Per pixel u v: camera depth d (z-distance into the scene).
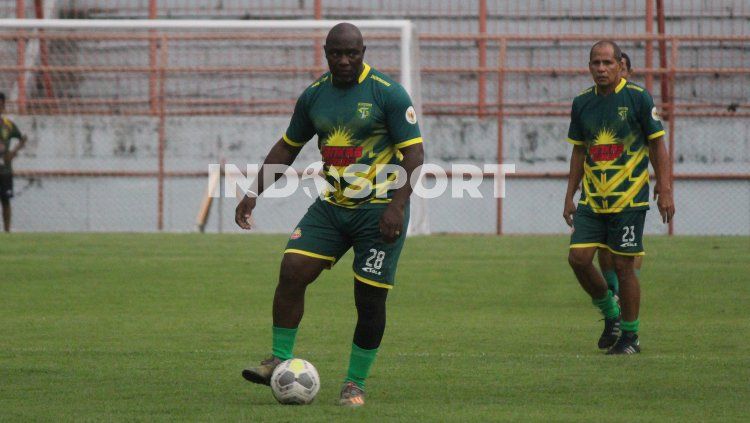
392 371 24.08
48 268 46.53
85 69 68.75
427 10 78.44
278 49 76.38
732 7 76.56
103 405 19.81
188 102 72.38
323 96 20.14
